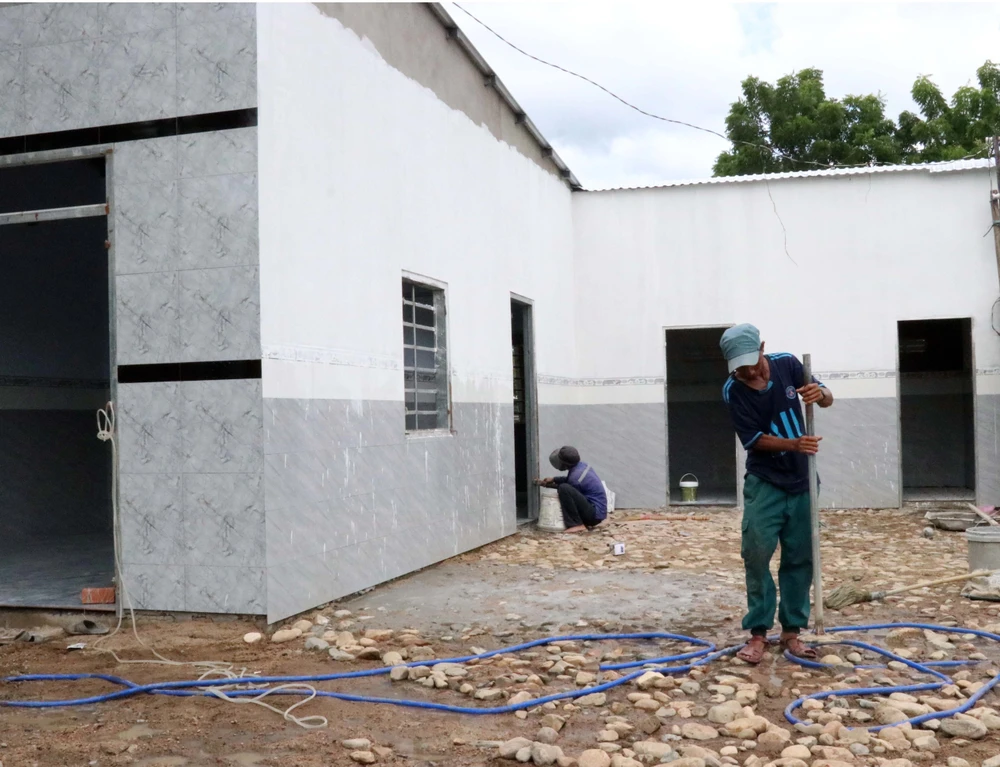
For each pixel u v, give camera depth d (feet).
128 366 20.22
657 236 43.29
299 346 20.71
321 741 13.10
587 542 32.65
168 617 19.92
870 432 41.42
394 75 26.17
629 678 15.55
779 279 42.24
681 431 52.54
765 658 16.67
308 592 20.77
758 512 16.39
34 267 32.12
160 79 20.06
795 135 74.08
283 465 19.95
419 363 28.30
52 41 20.83
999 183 39.40
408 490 26.00
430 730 13.57
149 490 20.04
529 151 38.27
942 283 40.93
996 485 40.34
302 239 21.04
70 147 20.70
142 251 20.12
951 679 15.16
